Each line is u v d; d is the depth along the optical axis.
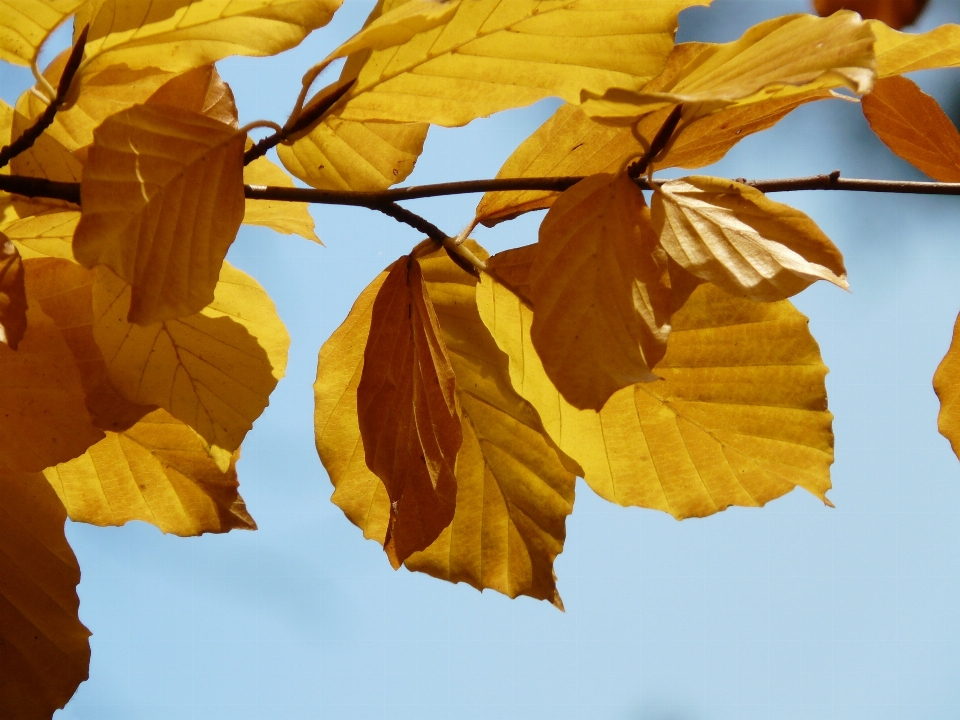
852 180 0.68
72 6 0.67
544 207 0.70
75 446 0.70
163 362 0.70
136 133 0.66
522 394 0.70
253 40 0.68
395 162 0.70
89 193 0.65
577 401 0.65
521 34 0.67
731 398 0.70
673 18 0.67
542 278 0.66
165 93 0.68
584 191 0.66
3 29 0.67
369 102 0.68
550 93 0.68
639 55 0.67
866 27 0.64
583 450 0.70
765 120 0.68
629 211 0.66
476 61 0.67
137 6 0.67
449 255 0.70
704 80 0.66
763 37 0.66
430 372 0.68
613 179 0.67
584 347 0.65
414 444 0.68
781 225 0.66
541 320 0.65
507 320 0.69
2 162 0.67
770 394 0.70
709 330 0.70
